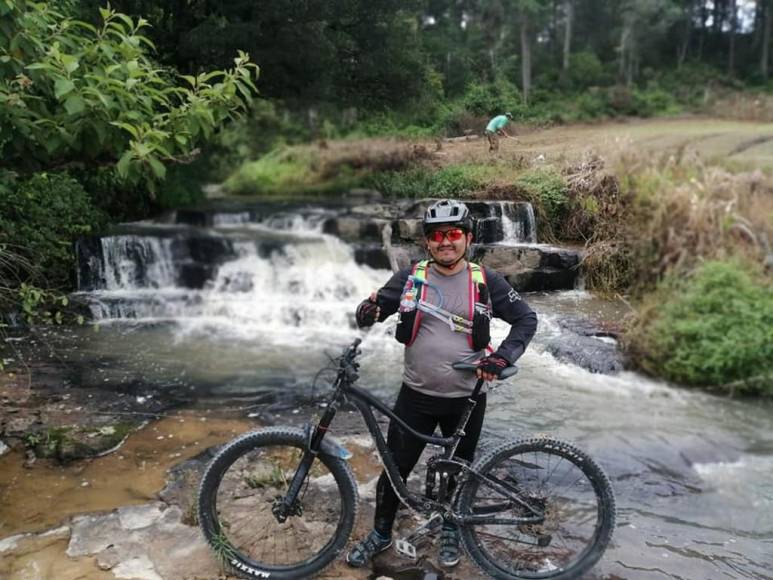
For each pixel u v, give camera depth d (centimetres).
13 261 525
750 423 423
